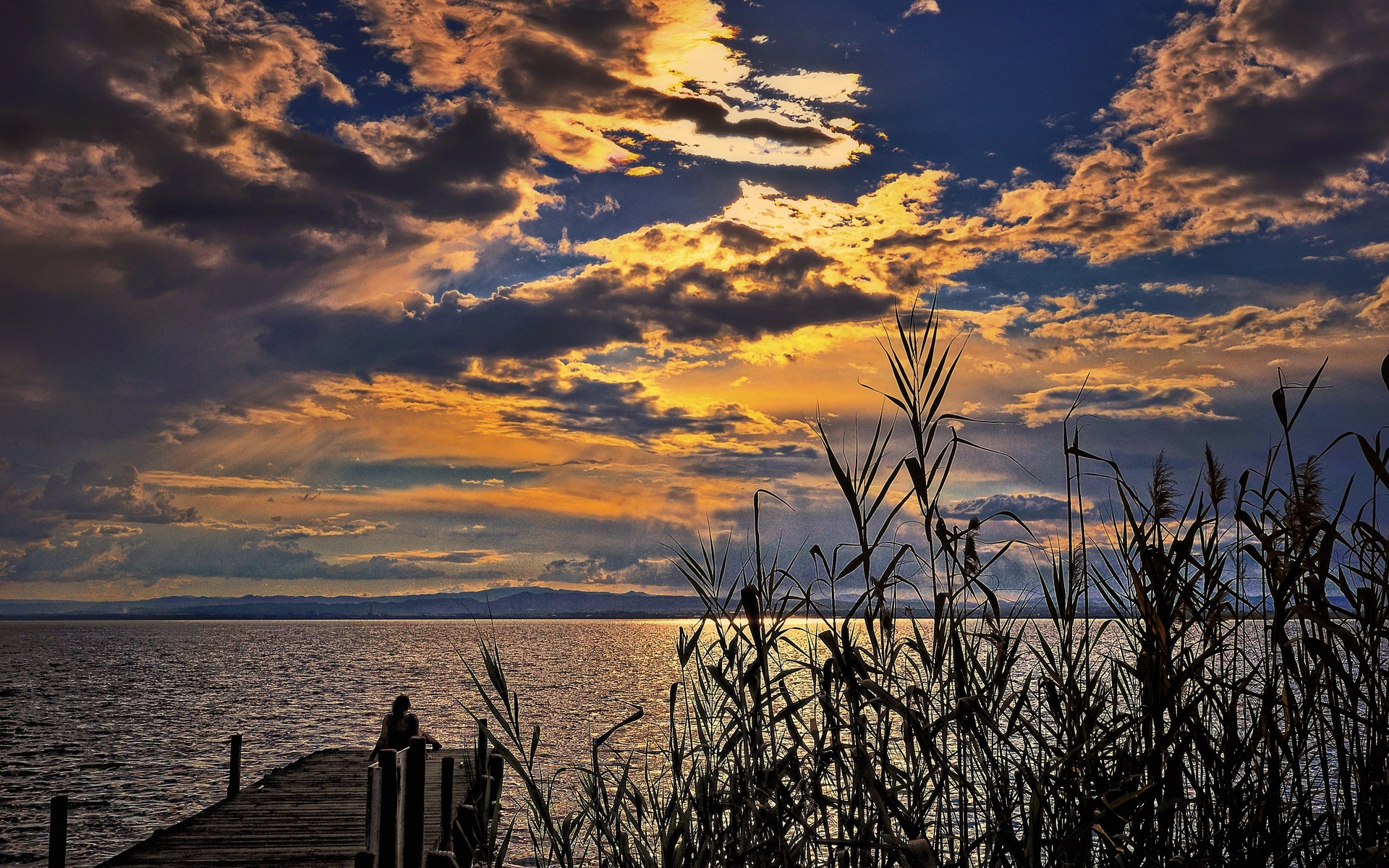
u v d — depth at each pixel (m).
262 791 15.06
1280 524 3.04
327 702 56.06
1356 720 2.82
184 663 108.19
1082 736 2.90
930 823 3.23
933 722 3.00
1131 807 2.80
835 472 3.22
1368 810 2.77
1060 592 3.08
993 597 3.04
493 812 4.41
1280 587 2.81
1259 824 2.89
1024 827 2.82
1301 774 2.97
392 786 6.57
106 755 35.12
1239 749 2.94
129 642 194.62
